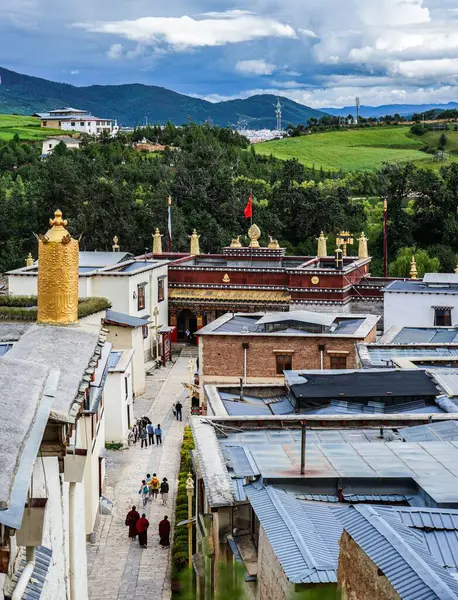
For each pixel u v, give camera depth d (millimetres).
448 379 34156
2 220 126500
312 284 81125
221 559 20875
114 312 68562
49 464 19328
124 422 54656
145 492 44531
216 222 131375
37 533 15969
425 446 24406
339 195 139000
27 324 38344
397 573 11797
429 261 109125
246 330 52156
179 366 78875
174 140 191125
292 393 34250
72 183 127125
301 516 18844
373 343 46594
